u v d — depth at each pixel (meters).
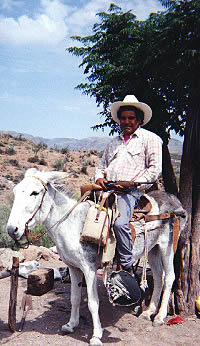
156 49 4.88
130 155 4.53
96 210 4.24
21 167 43.09
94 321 4.26
